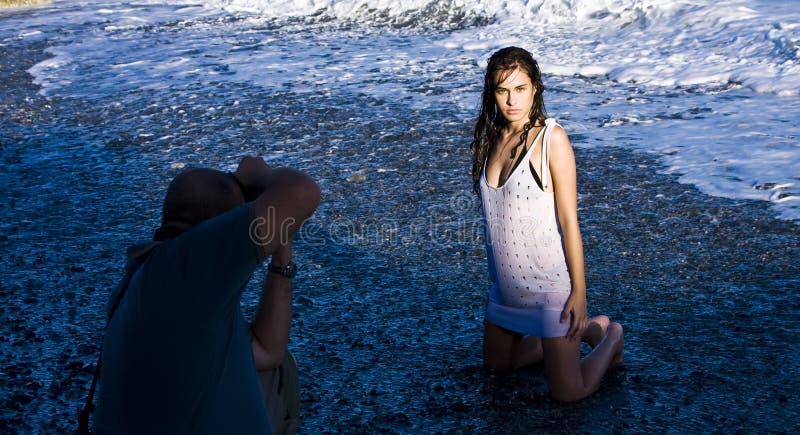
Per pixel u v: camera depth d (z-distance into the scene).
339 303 4.71
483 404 3.57
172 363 1.96
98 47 14.21
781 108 8.55
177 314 1.94
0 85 11.80
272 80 11.16
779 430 3.29
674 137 7.80
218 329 1.97
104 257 5.60
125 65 12.70
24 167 7.91
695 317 4.32
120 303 2.05
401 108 9.40
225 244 1.90
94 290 5.05
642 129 8.16
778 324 4.20
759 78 9.52
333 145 8.09
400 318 4.49
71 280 5.21
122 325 2.01
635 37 11.82
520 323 3.57
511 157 3.43
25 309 4.79
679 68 10.30
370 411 3.57
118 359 2.00
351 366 3.99
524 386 3.71
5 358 4.19
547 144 3.34
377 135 8.36
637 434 3.29
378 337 4.28
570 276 3.42
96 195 6.98
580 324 3.42
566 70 10.71
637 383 3.69
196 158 7.91
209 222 1.96
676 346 4.02
